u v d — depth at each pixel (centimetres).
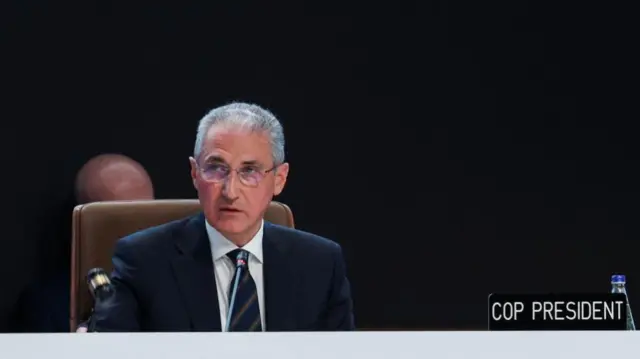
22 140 1280
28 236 1276
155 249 645
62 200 1287
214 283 636
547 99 1326
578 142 1330
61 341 310
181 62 1298
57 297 1270
